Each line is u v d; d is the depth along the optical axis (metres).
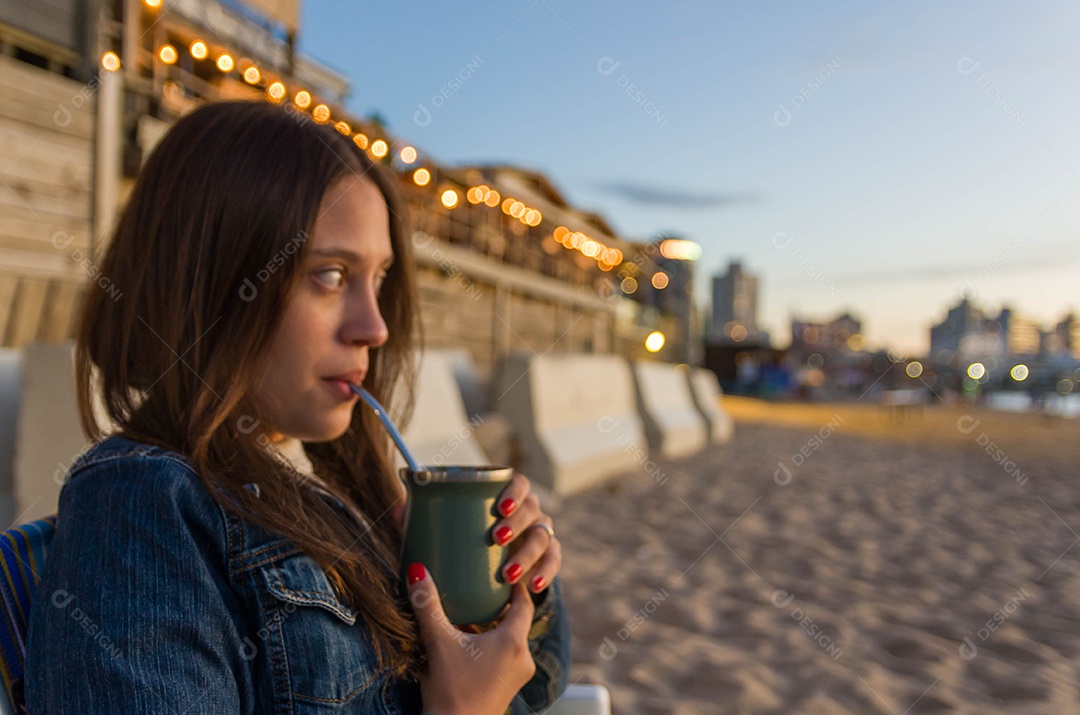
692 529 5.70
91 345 0.95
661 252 13.80
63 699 0.72
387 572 1.09
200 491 0.86
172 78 8.37
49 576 0.79
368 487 1.33
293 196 0.91
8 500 3.08
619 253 22.14
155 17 7.85
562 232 17.55
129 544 0.77
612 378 9.71
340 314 0.96
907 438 14.71
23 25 6.32
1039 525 6.13
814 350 47.84
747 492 7.39
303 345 0.92
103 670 0.72
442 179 12.20
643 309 25.34
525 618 1.03
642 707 2.74
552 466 6.97
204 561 0.82
